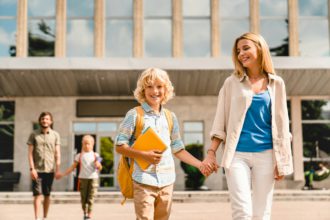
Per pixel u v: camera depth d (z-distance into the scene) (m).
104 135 23.27
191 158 4.46
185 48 23.75
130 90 22.56
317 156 23.25
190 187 22.23
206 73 21.42
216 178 22.64
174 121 4.50
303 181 22.89
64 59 21.11
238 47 4.46
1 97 23.08
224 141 4.49
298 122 23.22
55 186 22.62
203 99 23.36
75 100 23.22
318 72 21.25
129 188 4.25
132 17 23.67
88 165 9.41
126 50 23.67
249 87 4.34
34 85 22.03
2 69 20.86
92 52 23.61
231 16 23.84
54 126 23.09
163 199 4.26
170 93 4.45
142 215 4.12
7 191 21.98
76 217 11.21
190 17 23.83
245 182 4.12
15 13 23.42
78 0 23.64
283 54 23.64
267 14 23.78
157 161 4.15
